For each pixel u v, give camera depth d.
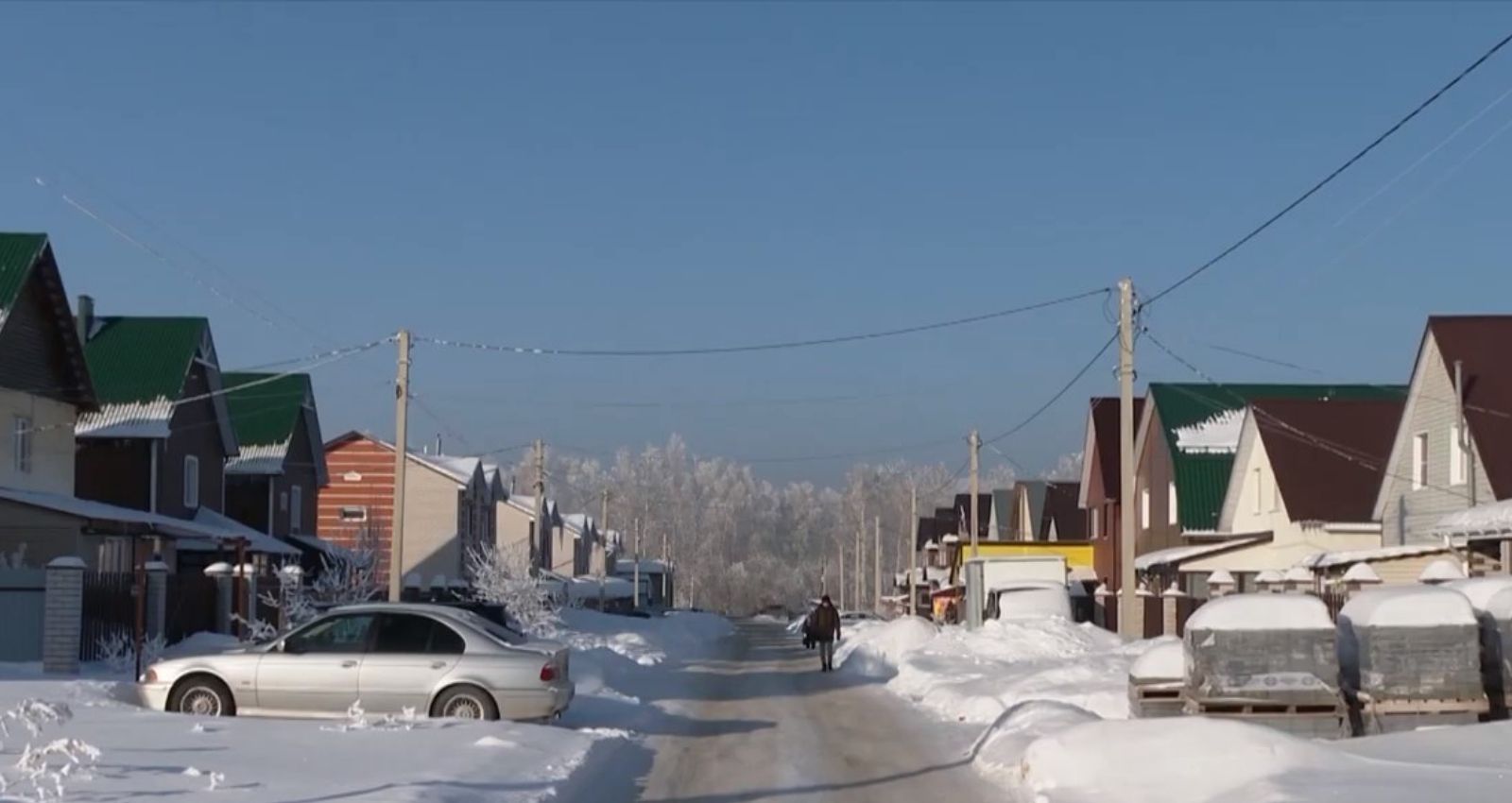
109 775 13.55
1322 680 16.80
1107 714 21.34
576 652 31.34
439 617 19.95
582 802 14.73
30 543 33.22
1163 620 39.09
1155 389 56.09
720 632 76.00
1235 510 49.34
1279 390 55.69
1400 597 17.19
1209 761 14.23
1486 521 29.06
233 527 46.34
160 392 43.78
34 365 36.16
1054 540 70.38
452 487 68.38
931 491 133.25
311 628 19.88
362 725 18.19
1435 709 16.81
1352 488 43.81
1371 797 12.02
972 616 47.84
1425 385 37.06
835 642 52.25
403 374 34.12
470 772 14.76
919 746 19.66
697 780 16.38
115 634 27.23
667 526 151.00
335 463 68.75
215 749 15.62
